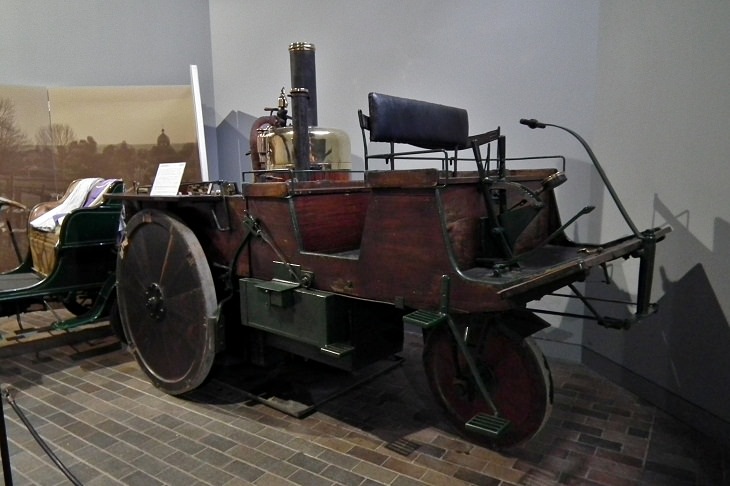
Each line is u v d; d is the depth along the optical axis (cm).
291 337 236
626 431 250
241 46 530
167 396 297
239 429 256
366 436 247
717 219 237
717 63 236
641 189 288
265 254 252
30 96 470
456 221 199
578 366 339
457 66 380
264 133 363
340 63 448
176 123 518
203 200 266
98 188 397
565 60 333
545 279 166
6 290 342
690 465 220
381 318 249
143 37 527
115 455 233
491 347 222
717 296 238
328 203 253
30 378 326
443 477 212
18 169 471
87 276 374
